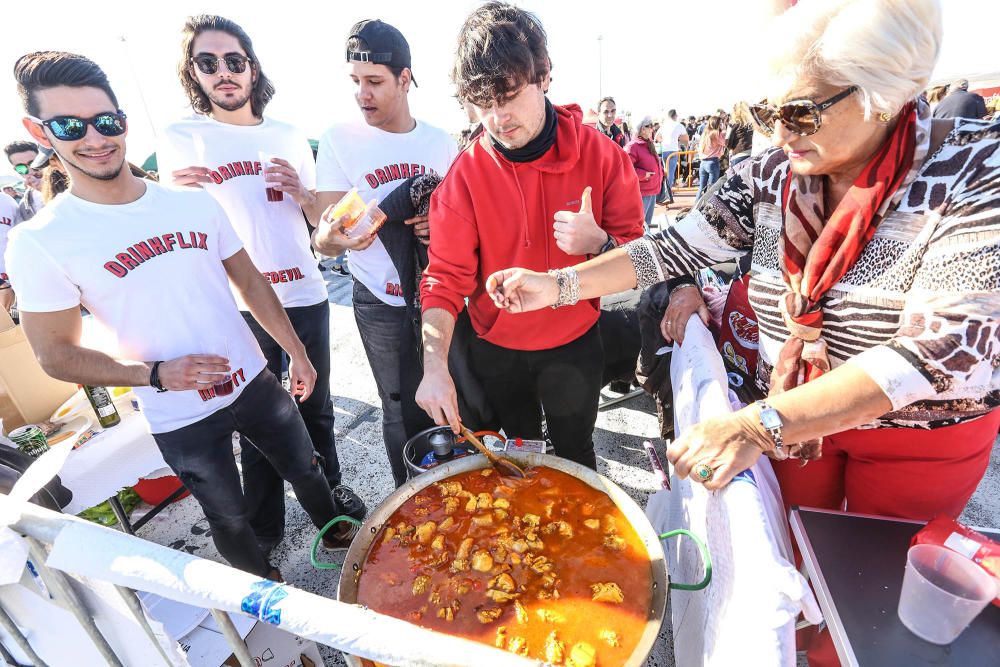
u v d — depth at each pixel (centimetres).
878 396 96
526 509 137
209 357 166
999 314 89
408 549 129
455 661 71
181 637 167
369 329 236
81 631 121
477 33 139
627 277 157
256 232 245
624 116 1600
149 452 216
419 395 155
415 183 199
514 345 194
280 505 246
